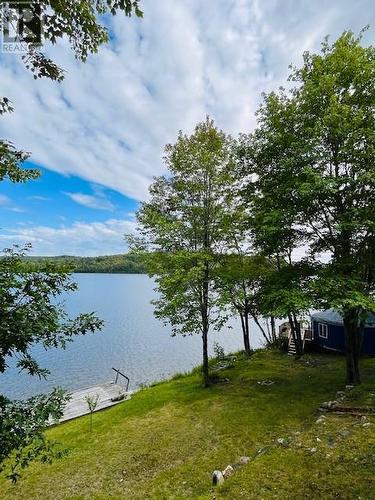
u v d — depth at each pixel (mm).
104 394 20359
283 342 23219
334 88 12789
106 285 130875
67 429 13547
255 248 17312
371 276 13312
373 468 6230
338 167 12859
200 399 14062
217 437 10094
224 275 15227
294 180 12508
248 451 8891
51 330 4750
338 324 20547
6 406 4695
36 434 4652
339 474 6266
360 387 12031
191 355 35531
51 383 25859
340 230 11852
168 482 7992
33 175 4957
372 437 7504
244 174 15562
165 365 31578
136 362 32625
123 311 65375
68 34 4355
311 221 13727
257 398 13031
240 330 52125
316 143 12375
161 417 12688
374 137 11422
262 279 17031
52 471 9516
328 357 20125
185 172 15719
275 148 13820
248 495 6141
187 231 15375
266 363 19484
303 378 15320
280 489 6137
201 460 8852
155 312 15930
